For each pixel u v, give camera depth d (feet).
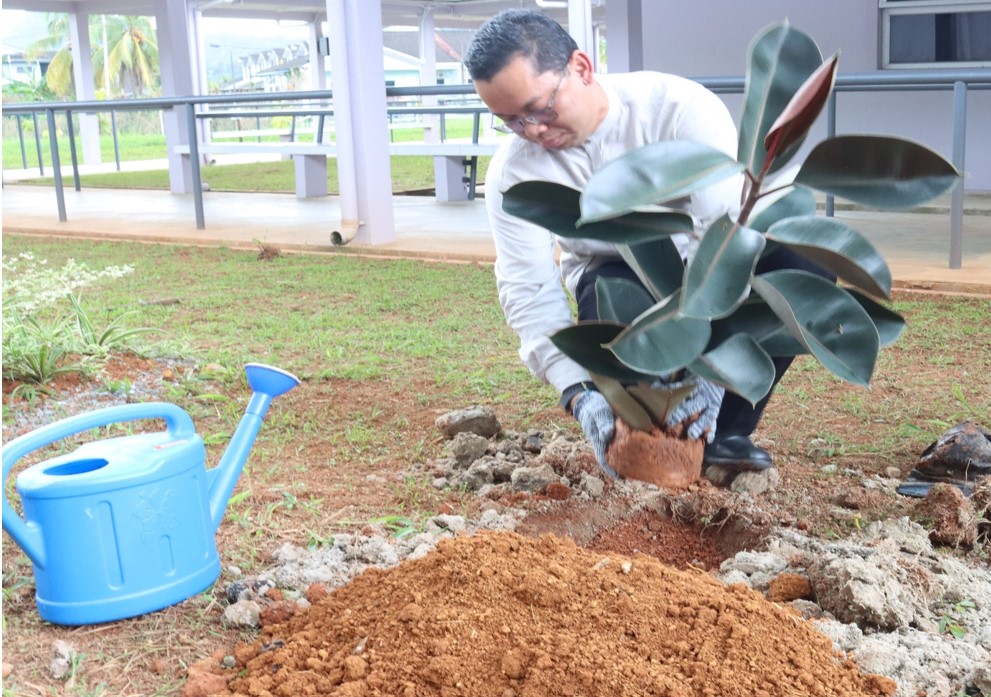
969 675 5.53
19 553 7.61
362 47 22.22
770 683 5.22
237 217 30.50
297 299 17.90
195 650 6.20
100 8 67.87
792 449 9.78
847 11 28.40
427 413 11.17
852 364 4.99
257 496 8.72
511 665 5.34
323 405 11.52
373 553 7.35
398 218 28.45
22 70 183.83
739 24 29.66
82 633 6.40
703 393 6.54
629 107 7.90
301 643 5.89
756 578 6.83
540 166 8.15
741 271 4.70
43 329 13.11
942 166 4.61
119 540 6.44
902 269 17.78
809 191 5.77
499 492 8.75
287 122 127.65
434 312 16.52
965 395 11.21
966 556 7.45
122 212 33.22
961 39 27.25
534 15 7.02
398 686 5.35
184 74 41.01
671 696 5.05
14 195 42.37
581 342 5.49
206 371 12.77
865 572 6.31
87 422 6.63
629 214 5.26
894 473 9.07
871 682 5.40
